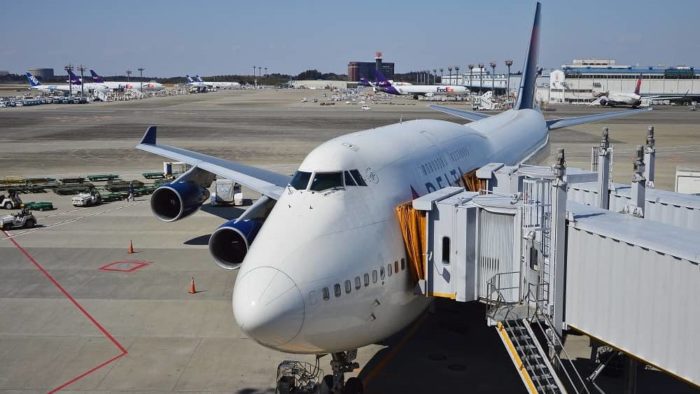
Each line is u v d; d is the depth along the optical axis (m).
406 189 17.48
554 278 14.85
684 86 199.50
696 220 18.45
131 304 24.67
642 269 13.02
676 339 12.34
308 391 16.94
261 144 78.44
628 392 16.00
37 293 25.81
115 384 18.31
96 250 32.12
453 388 17.97
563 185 14.59
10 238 34.50
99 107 159.75
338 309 13.83
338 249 14.34
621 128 102.00
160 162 64.38
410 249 16.25
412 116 128.62
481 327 22.38
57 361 19.78
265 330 12.98
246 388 18.12
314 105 172.88
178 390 18.00
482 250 16.11
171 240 34.12
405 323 16.80
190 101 193.88
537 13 47.53
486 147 28.69
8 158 66.56
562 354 20.20
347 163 16.17
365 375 18.78
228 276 28.08
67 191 47.50
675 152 70.12
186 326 22.58
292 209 15.27
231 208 42.09
